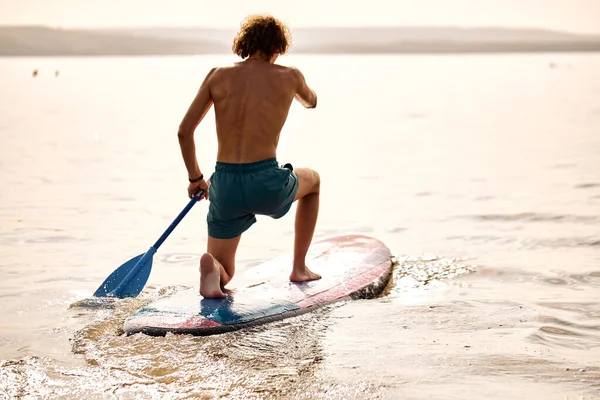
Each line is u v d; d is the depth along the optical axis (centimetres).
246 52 542
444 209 874
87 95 3359
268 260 664
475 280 591
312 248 657
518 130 1755
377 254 639
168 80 4944
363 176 1130
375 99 2980
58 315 503
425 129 1847
